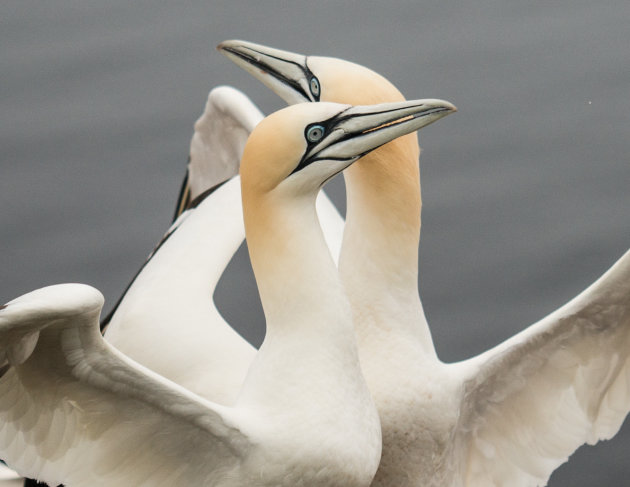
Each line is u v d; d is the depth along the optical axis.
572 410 15.59
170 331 16.08
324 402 12.78
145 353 16.02
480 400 15.39
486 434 15.68
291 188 12.98
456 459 15.52
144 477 12.96
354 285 14.41
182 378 15.70
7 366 11.98
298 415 12.73
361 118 13.05
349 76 14.35
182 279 16.70
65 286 11.55
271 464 12.71
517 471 15.87
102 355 12.01
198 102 24.14
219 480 12.92
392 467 14.58
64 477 12.77
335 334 12.92
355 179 14.36
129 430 12.69
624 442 18.52
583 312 14.79
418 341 14.44
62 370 12.16
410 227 14.34
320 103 13.20
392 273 14.33
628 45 24.80
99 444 12.73
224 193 17.88
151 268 17.16
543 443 15.74
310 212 13.11
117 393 12.40
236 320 20.84
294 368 12.84
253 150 12.99
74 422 12.58
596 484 17.97
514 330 20.22
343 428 12.83
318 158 13.01
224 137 20.64
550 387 15.45
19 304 11.34
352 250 14.46
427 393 14.33
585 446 18.52
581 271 21.00
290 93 14.98
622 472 18.09
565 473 18.14
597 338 15.05
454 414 14.70
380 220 14.27
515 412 15.56
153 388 12.30
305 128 12.96
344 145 13.06
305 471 12.77
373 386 14.23
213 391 15.43
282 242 12.96
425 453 14.61
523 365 15.23
